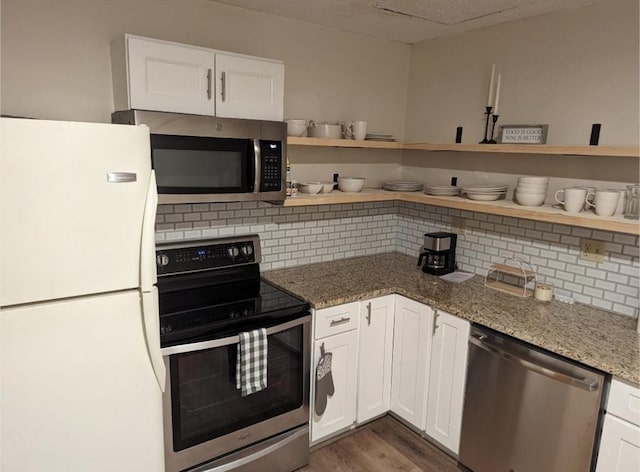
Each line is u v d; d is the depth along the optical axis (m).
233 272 2.50
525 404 1.95
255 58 2.19
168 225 2.34
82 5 1.99
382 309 2.52
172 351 1.80
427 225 3.11
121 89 2.00
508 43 2.56
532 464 1.96
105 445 1.58
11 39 1.87
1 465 1.41
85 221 1.42
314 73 2.75
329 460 2.40
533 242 2.48
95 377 1.52
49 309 1.40
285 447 2.24
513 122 2.57
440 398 2.36
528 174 2.53
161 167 1.90
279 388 2.18
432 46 3.00
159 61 1.94
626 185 2.13
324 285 2.51
